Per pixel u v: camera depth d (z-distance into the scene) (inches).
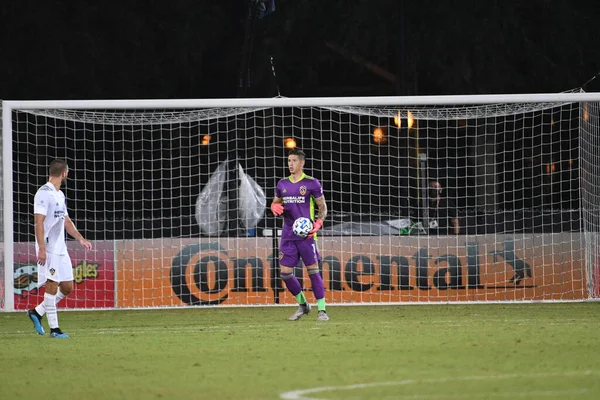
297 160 1824.6
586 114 2443.4
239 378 1060.5
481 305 2320.4
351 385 985.5
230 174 2910.9
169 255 2402.8
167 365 1197.7
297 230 1814.7
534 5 4175.7
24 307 2347.4
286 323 1830.7
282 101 2287.2
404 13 3998.5
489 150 3639.3
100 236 2928.2
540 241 2433.6
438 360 1177.4
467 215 2768.2
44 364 1242.6
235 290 2390.5
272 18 4188.0
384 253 2400.3
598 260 2433.6
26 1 4057.6
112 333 1715.1
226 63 4286.4
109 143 3838.6
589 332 1544.0
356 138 3976.4
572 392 920.3
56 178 1596.9
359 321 1861.5
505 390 936.9
